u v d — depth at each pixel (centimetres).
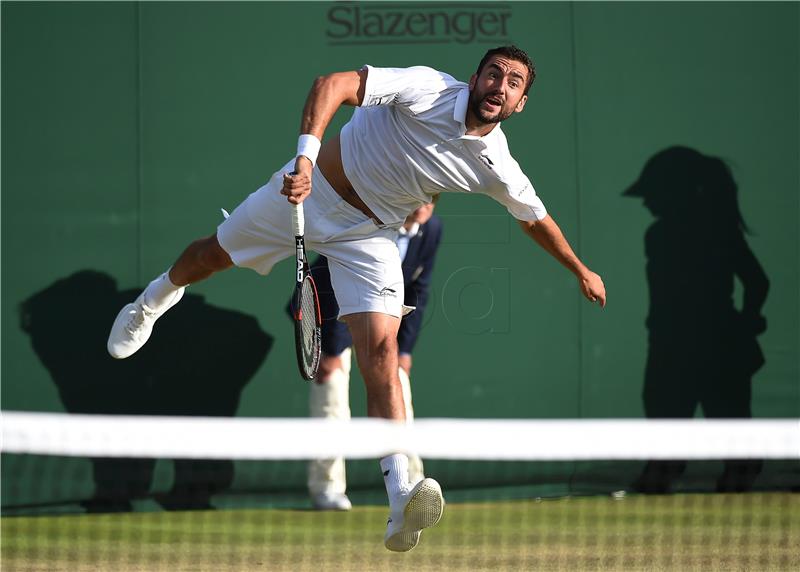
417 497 1444
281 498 2238
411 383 2350
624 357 2380
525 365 2364
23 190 2330
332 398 2172
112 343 1992
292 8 2370
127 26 2353
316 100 1532
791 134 2405
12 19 2331
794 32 2400
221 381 2344
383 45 2373
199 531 1978
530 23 2381
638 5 2389
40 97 2339
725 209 2400
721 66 2400
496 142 1678
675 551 1767
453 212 2353
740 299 2400
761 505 2181
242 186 2364
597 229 2381
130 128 2348
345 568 1661
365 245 1692
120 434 2098
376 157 1652
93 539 1908
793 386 2402
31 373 2322
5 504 2184
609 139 2386
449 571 1638
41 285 2327
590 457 2259
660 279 2388
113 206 2342
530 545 1831
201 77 2359
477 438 2005
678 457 2225
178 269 1902
